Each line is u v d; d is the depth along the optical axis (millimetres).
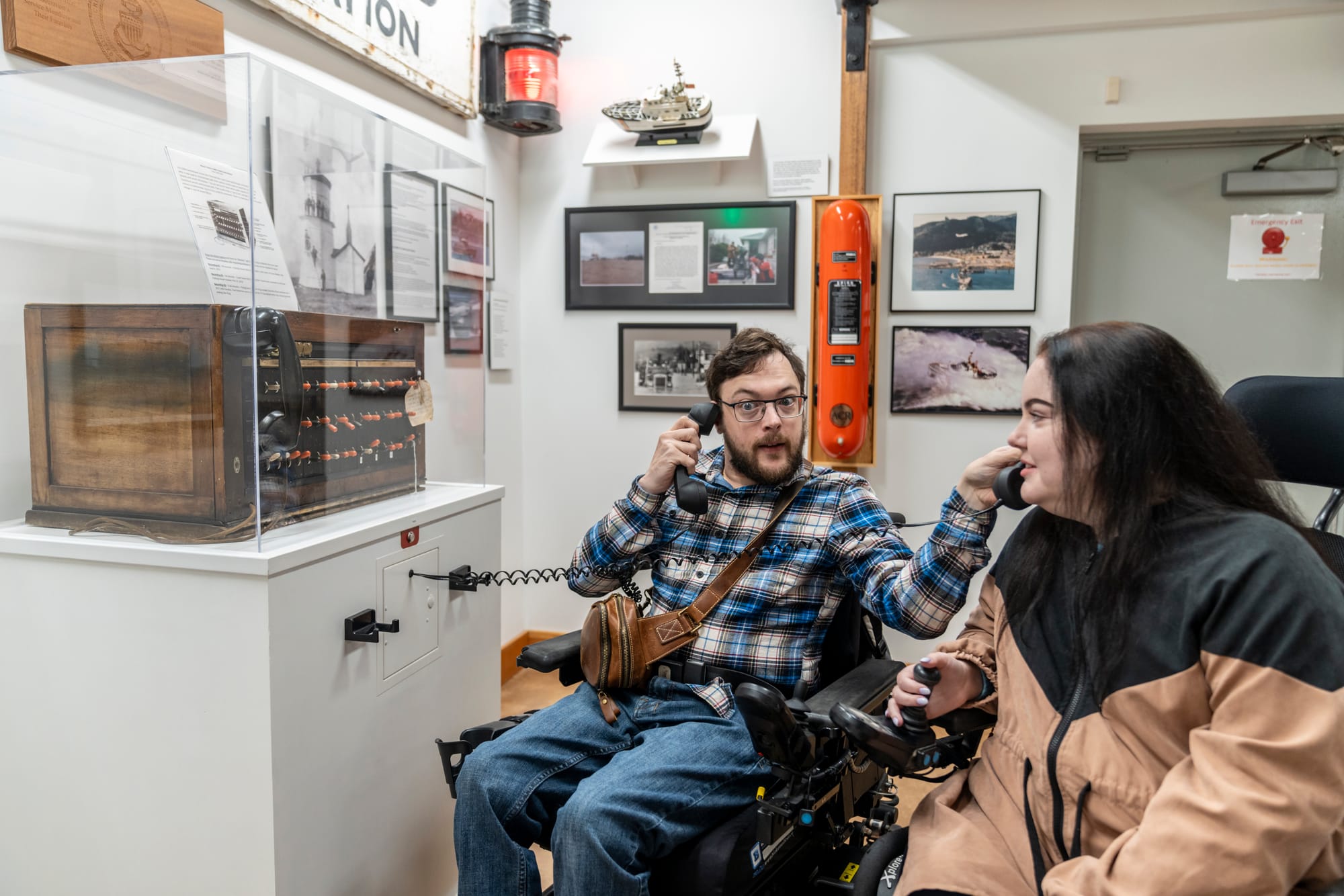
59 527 1475
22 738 1474
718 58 3303
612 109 3115
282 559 1336
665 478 1773
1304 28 2854
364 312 1799
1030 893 1059
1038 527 1187
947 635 3271
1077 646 1068
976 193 3121
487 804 1508
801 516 1745
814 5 3205
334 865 1510
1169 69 2959
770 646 1682
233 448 1375
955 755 1359
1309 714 858
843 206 3070
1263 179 3104
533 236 3523
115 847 1439
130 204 1401
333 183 1656
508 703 3178
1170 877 867
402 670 1688
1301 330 3156
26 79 1417
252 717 1348
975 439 3215
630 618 1672
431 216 2021
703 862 1386
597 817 1370
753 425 1718
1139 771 990
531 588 3643
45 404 1453
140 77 1388
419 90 2738
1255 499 1028
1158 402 1010
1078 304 3328
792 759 1329
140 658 1393
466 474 2139
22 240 1447
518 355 3557
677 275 3381
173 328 1359
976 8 3010
